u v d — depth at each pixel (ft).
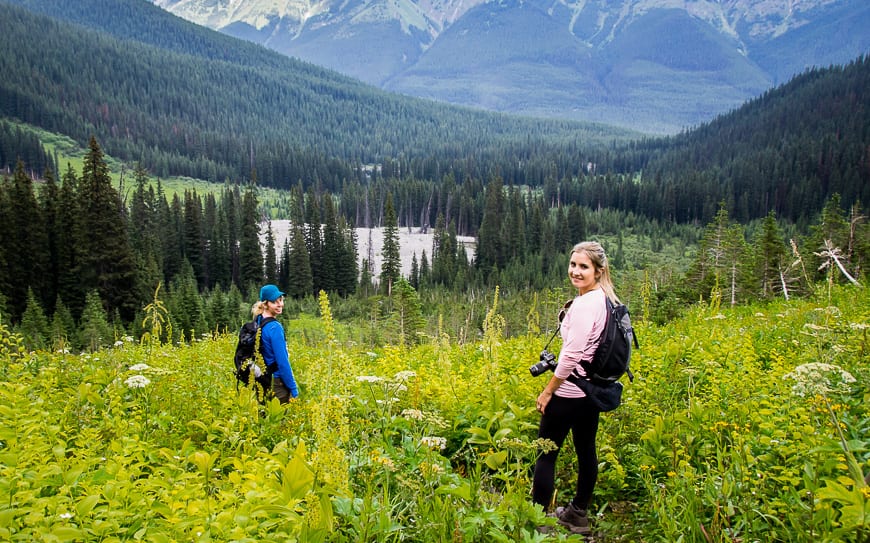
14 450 12.39
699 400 18.76
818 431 13.47
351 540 10.91
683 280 157.17
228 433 15.92
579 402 13.85
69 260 180.96
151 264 228.22
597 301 13.76
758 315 38.73
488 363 20.71
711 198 595.47
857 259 99.55
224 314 214.28
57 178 607.78
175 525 9.26
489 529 11.68
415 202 653.30
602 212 618.03
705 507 12.94
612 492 15.84
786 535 11.36
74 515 9.70
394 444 17.33
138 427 16.55
